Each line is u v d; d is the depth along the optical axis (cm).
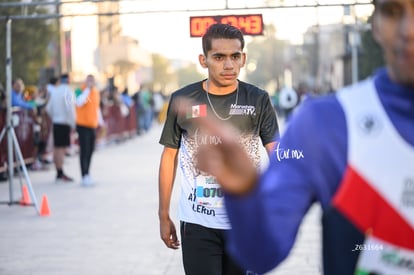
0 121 1728
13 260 905
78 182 1733
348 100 234
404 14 221
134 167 2120
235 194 207
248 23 1327
